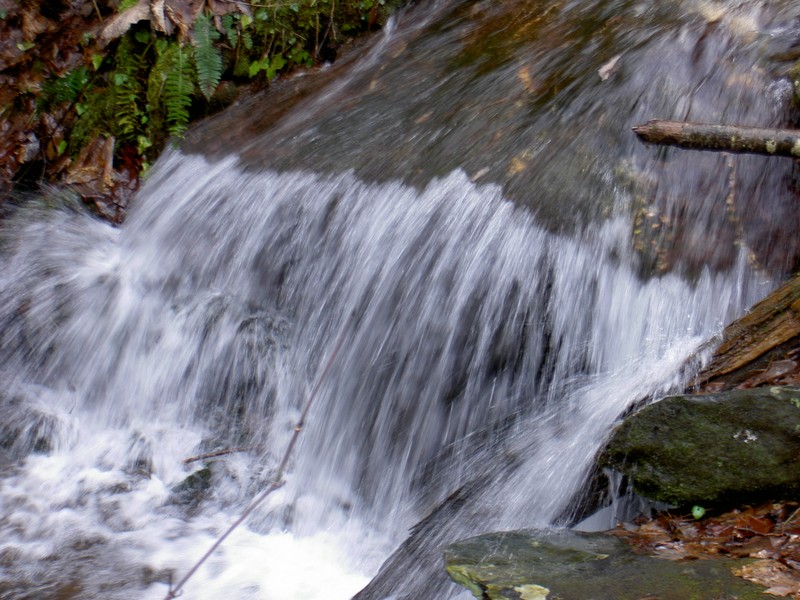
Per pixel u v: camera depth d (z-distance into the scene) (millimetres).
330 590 4070
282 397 5066
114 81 6531
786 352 3506
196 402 5301
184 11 6320
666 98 4691
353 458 4684
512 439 4137
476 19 6117
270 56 6527
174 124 6445
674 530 3047
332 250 5055
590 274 4270
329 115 5840
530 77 5301
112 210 6418
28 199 6516
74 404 5535
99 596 4020
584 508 3434
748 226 4203
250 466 4918
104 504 4742
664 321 4086
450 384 4473
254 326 5223
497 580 2764
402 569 3639
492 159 4832
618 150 4598
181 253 5695
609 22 5387
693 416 3156
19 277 5918
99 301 5742
